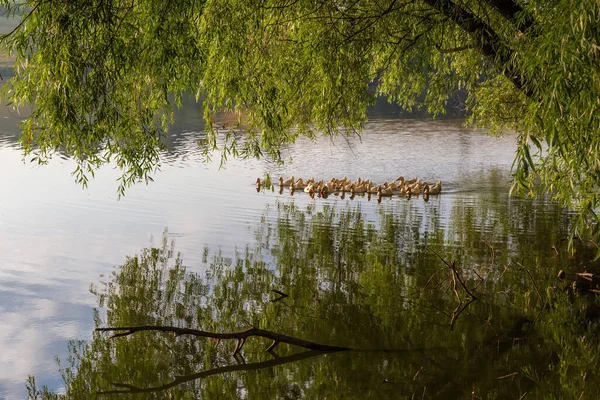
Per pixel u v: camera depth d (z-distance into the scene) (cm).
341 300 2450
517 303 2414
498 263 2872
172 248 3123
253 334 1953
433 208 4122
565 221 3688
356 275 2733
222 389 1770
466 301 2442
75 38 1563
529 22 1666
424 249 3116
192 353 2014
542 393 1720
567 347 2030
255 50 1955
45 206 4006
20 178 4881
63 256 2969
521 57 1611
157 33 1598
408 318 2277
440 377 1825
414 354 1995
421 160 6191
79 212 3869
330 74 2167
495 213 3944
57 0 1538
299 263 2897
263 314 2306
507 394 1720
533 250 3080
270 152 2086
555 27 1148
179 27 1642
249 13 1795
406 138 7756
